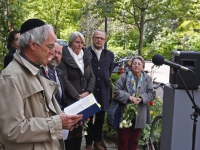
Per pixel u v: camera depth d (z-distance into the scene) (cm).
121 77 418
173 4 716
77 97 392
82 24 1570
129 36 1524
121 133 412
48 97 204
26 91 193
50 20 1558
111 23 1551
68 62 400
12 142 194
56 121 196
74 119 202
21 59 194
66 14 1576
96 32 459
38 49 197
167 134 335
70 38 409
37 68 198
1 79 189
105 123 530
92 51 460
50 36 197
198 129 325
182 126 322
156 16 741
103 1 733
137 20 757
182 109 320
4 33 490
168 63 287
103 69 458
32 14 1445
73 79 407
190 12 741
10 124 184
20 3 509
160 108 564
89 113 263
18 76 191
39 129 190
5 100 186
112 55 478
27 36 194
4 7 489
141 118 408
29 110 195
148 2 710
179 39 1728
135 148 427
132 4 723
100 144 475
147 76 417
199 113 292
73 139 409
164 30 1805
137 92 408
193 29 1727
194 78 314
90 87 420
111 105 417
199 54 312
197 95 320
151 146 440
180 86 316
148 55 1736
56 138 194
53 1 1532
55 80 346
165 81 1185
